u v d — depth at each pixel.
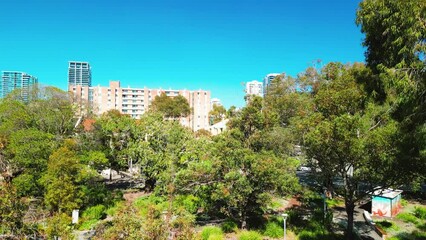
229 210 21.22
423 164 14.21
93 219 21.14
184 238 10.41
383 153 15.11
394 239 18.84
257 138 19.41
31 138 23.36
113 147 32.28
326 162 18.27
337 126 15.72
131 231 10.16
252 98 19.81
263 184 18.91
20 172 24.28
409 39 10.99
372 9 13.19
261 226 20.52
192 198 23.61
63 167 19.78
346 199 18.88
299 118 28.00
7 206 11.00
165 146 28.75
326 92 19.52
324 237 18.97
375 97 16.61
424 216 23.62
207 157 21.56
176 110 75.31
